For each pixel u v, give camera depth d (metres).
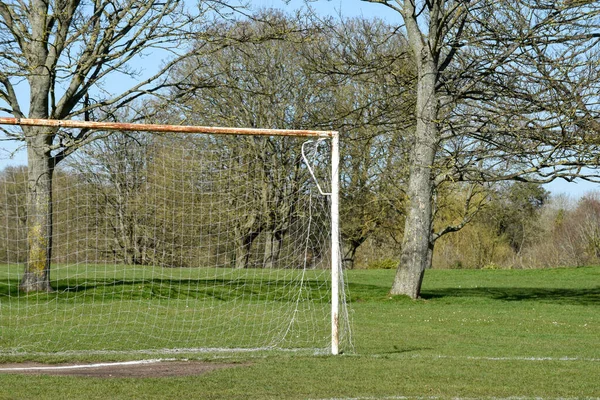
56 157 18.39
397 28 20.88
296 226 22.95
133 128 11.07
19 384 7.89
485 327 14.42
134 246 20.62
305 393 7.59
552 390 7.91
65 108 18.59
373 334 13.09
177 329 13.58
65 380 8.16
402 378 8.49
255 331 13.48
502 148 18.77
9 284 17.36
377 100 21.08
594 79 16.48
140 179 19.98
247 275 21.84
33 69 17.62
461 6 18.70
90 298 17.69
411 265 20.14
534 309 18.48
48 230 17.61
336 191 11.08
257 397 7.36
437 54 19.42
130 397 7.27
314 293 20.52
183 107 19.50
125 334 12.84
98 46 19.06
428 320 15.56
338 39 21.50
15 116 18.25
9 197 17.67
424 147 19.61
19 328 13.16
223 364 9.55
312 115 22.34
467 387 8.00
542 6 17.22
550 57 17.28
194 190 21.62
